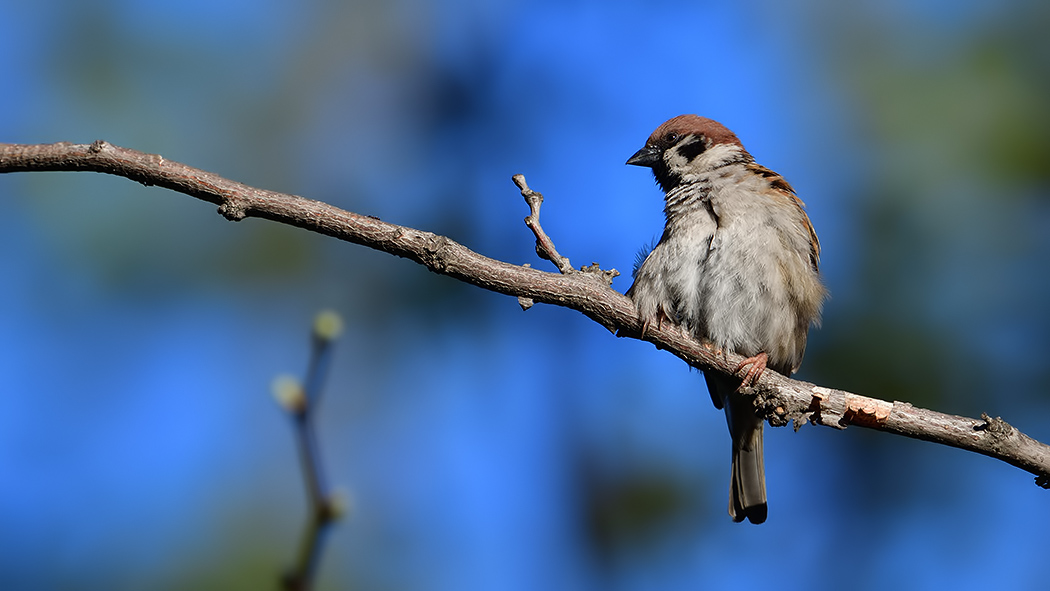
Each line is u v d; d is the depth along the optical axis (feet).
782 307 30.01
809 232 31.48
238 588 33.58
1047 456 22.72
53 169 21.24
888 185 38.65
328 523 16.72
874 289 37.14
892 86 40.34
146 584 34.27
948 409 35.65
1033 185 37.06
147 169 21.43
